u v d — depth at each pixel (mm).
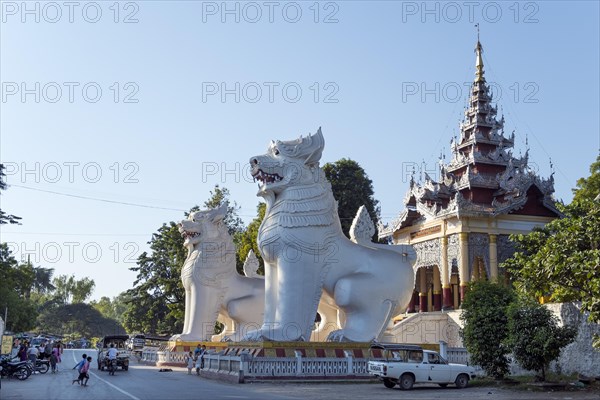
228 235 35312
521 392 19312
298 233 24875
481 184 43812
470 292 23609
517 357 20516
